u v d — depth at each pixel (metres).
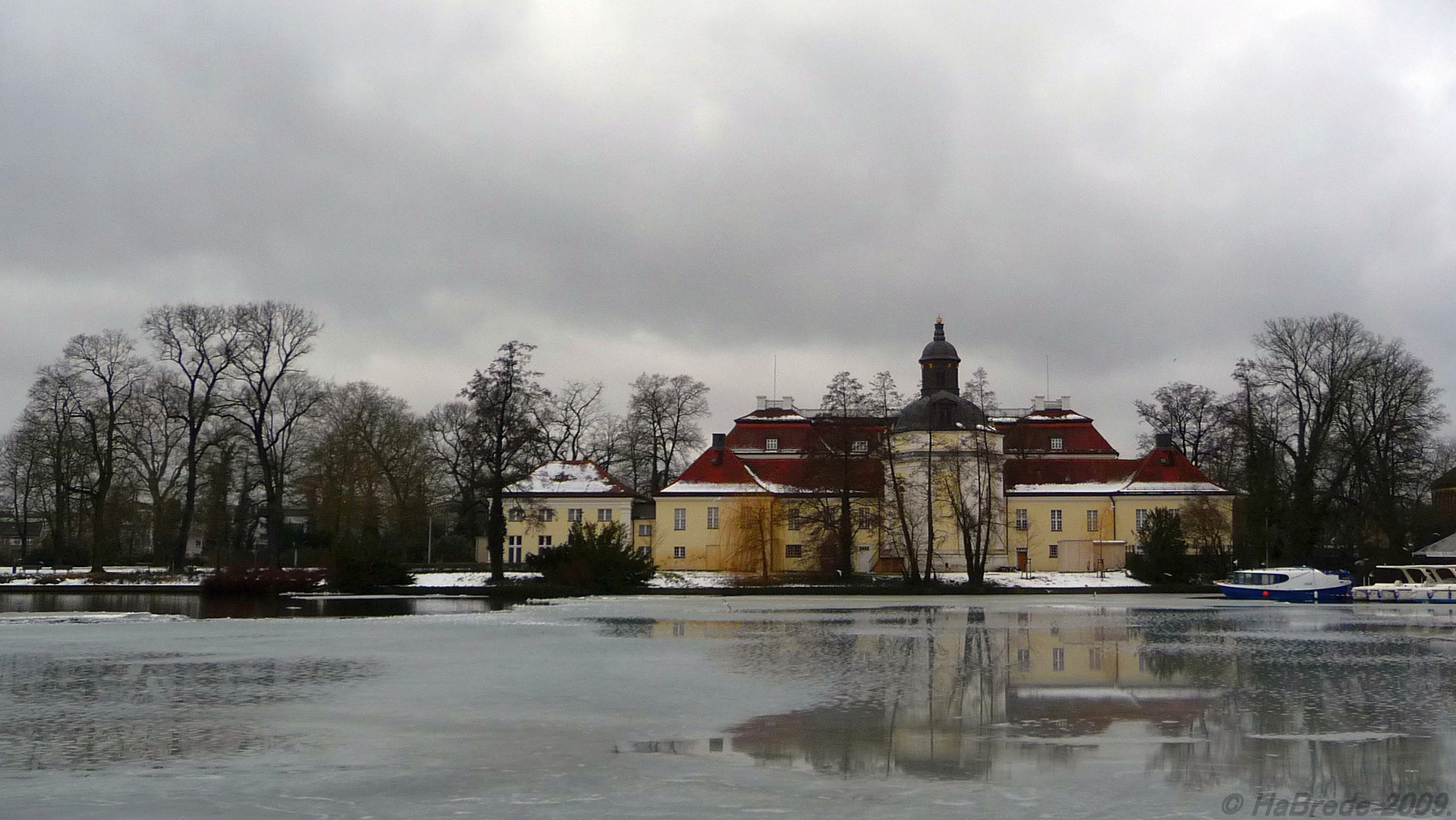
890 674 35.81
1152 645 45.31
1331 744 24.88
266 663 38.59
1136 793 20.73
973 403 91.25
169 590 78.69
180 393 91.50
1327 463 91.12
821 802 20.11
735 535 109.19
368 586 79.50
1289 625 55.91
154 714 28.45
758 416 126.62
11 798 20.39
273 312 91.38
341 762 23.09
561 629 52.31
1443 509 120.81
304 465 110.12
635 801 20.16
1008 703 30.25
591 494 115.31
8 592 77.88
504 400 87.50
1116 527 112.81
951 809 19.59
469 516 91.62
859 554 111.88
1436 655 41.53
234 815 19.30
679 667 37.47
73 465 92.56
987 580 95.56
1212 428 122.19
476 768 22.58
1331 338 91.69
